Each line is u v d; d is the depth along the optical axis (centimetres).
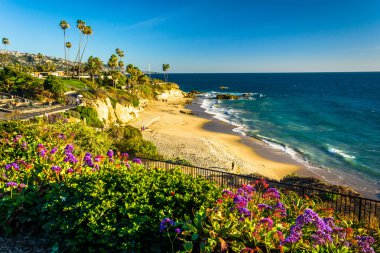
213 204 582
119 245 519
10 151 941
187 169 1666
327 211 707
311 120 6600
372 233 673
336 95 12938
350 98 11644
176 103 9756
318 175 3080
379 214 1127
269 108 8756
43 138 1126
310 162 3544
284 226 559
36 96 5044
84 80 8125
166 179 682
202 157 3453
